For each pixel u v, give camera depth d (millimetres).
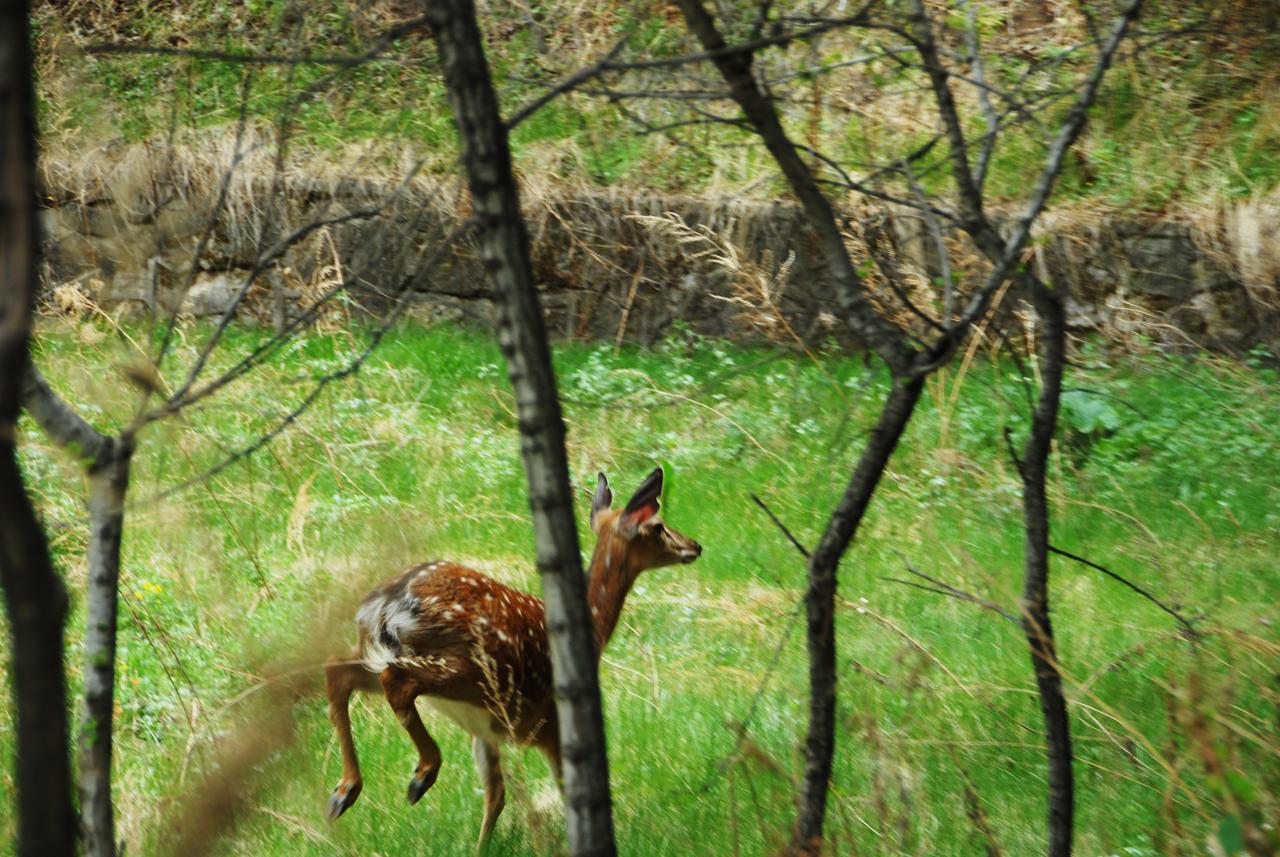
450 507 13461
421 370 17047
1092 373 16672
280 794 8453
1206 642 10367
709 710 9977
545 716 8297
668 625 11422
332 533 12578
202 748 8586
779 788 8492
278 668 9305
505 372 17141
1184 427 15570
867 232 13953
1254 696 9352
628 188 18844
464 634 7840
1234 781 5820
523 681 8062
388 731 9539
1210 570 12352
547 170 18859
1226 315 17906
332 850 7961
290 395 15516
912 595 11953
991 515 13766
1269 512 13977
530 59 16312
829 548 6047
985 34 17047
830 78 12430
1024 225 5797
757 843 7996
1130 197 18281
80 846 6105
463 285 18516
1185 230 17906
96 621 5648
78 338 15734
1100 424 15625
